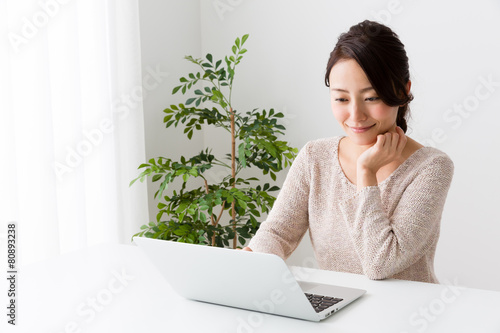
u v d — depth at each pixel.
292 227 1.75
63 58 2.38
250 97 3.28
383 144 1.49
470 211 2.78
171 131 3.19
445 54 2.75
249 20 3.22
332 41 3.00
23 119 2.21
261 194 2.81
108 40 2.61
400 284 1.38
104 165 2.61
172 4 3.14
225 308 1.26
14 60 2.17
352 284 1.39
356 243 1.46
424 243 1.47
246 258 1.12
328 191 1.71
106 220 2.62
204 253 1.17
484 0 2.63
